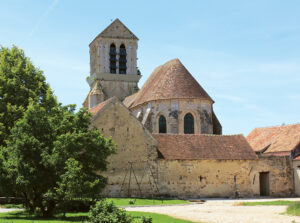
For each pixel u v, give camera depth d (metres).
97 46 86.44
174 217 29.59
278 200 45.28
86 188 28.58
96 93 82.25
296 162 53.97
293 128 61.50
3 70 41.50
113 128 47.31
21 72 41.75
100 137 31.47
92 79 87.31
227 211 33.81
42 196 30.62
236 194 50.12
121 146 47.25
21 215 30.47
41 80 43.41
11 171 29.27
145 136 48.38
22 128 30.66
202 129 61.47
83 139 30.00
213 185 49.62
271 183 52.53
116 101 48.00
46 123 31.02
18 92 40.50
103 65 85.62
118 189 46.56
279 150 57.81
